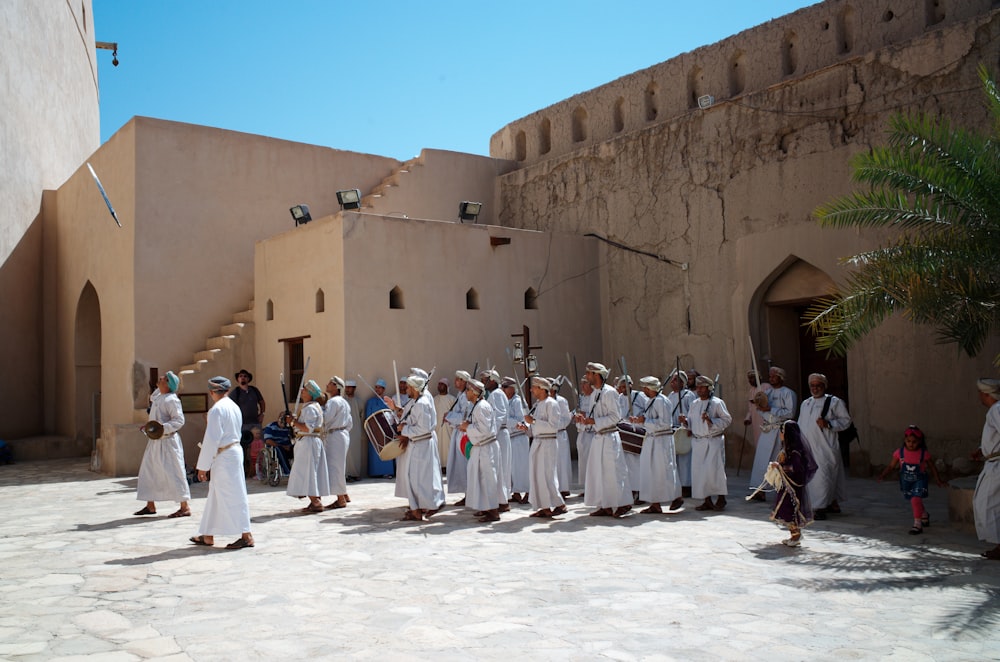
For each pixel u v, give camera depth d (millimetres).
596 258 16281
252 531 8523
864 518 8844
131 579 6434
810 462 7488
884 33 12352
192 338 15398
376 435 9555
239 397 12898
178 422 9477
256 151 16391
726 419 9523
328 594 5938
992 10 10742
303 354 13773
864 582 6102
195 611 5523
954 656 4465
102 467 14195
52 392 19516
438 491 9227
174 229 15305
